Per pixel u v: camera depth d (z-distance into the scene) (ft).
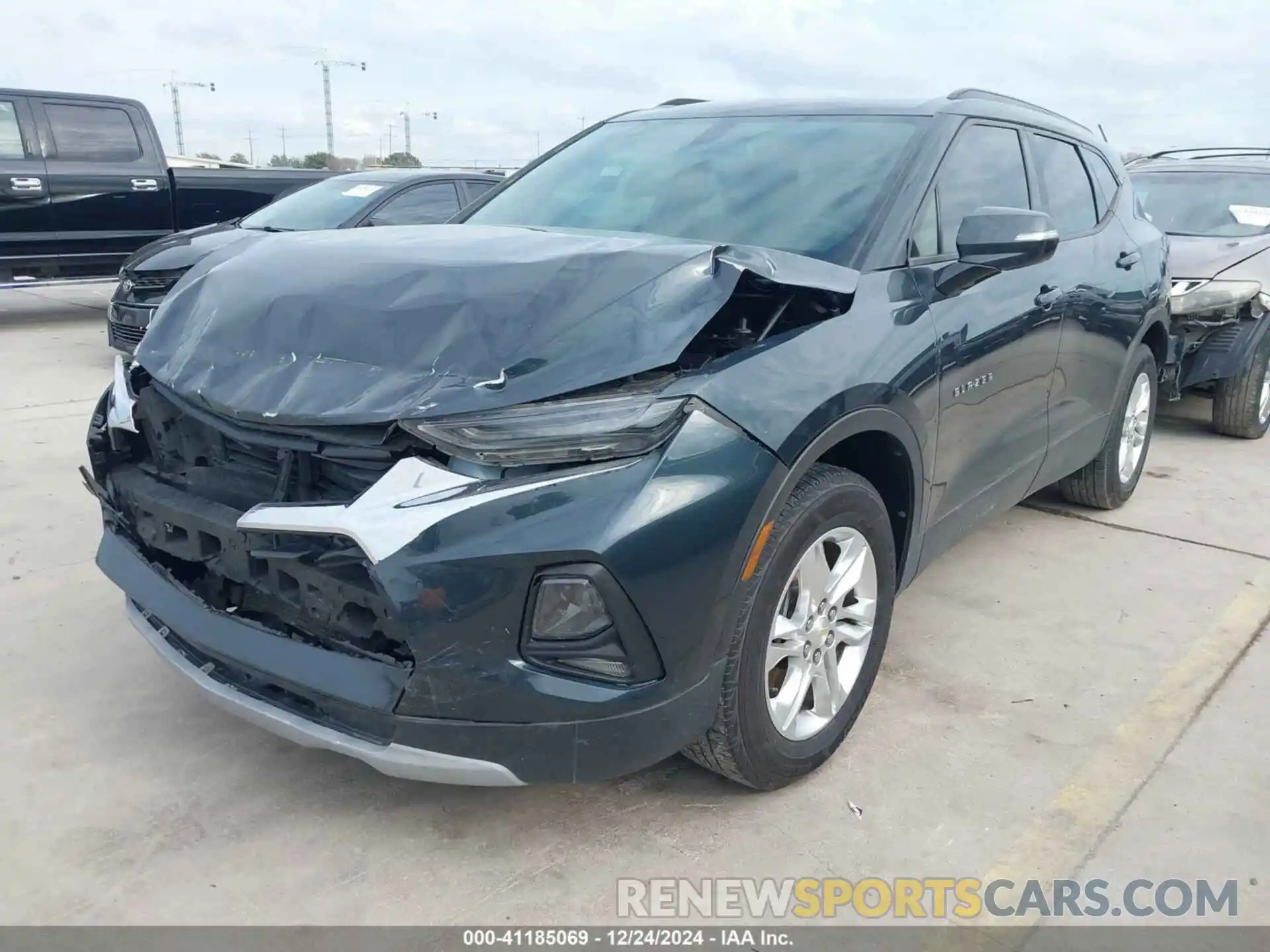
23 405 22.63
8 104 31.76
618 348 7.35
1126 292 14.60
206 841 8.28
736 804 8.86
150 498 8.46
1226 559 14.88
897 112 11.35
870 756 9.61
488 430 6.89
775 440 7.66
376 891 7.77
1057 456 13.60
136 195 34.14
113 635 11.70
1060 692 10.93
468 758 7.07
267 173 37.11
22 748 9.46
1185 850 8.41
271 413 7.38
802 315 8.71
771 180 10.68
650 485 7.03
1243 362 21.09
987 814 8.82
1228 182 24.61
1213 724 10.34
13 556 13.84
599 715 7.08
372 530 6.81
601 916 7.57
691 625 7.30
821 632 8.87
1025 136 12.78
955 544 11.62
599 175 11.95
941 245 10.48
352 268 8.63
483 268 8.19
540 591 6.89
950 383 9.95
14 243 32.27
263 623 8.00
